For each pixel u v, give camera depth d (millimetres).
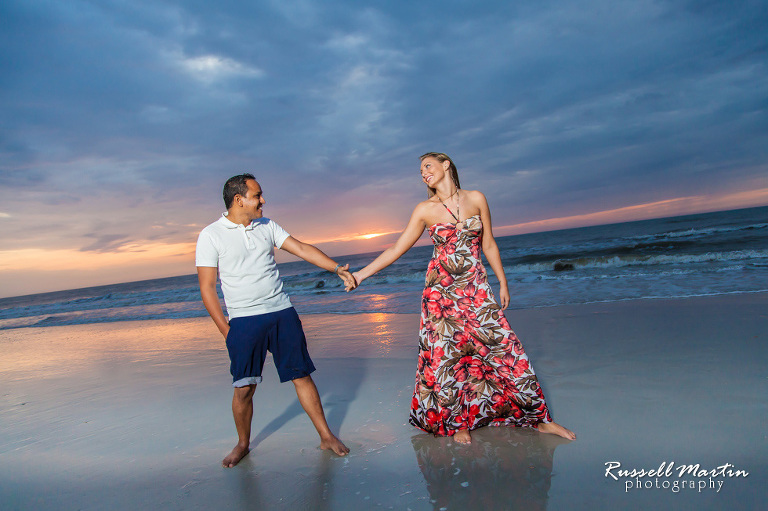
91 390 4910
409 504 2119
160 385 4809
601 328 5594
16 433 3668
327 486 2352
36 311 24031
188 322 10711
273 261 2711
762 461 2244
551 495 2100
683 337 4762
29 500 2451
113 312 17078
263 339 2605
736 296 6957
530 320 6613
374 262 2896
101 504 2344
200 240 2555
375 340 6152
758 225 23672
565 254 21328
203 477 2570
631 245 21625
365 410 3471
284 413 3568
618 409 3035
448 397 2715
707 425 2678
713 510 1903
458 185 2859
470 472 2367
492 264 2912
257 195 2584
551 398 3371
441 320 2723
